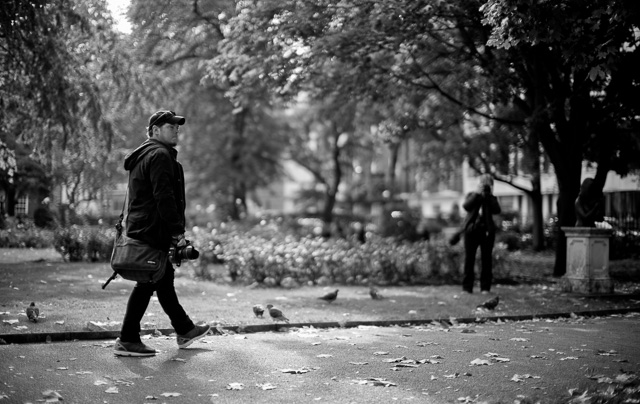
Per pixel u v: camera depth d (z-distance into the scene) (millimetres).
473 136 26172
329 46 14586
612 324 10414
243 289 14047
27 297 10844
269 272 15039
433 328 9711
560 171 17734
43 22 15328
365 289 14930
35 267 16656
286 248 15711
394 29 14359
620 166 19094
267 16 14094
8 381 5770
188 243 6879
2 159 18125
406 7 13648
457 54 16391
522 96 20766
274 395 5598
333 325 9625
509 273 17859
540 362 7129
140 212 6809
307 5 13773
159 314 9617
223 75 15680
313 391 5750
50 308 9758
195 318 9453
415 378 6289
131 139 28219
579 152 17531
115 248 6852
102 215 30109
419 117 20828
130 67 18578
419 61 17922
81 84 17453
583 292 14180
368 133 43812
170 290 7328
